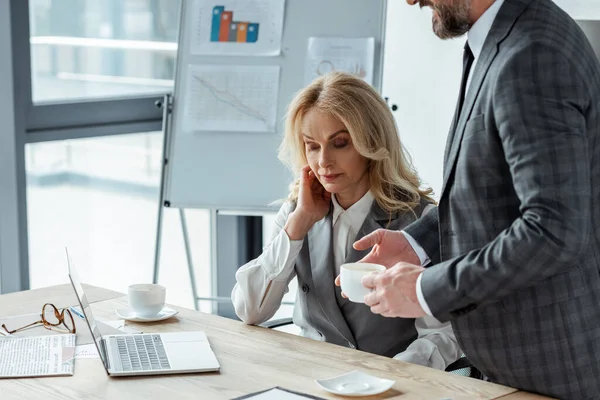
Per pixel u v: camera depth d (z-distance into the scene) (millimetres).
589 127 1381
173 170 3285
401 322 1996
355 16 3201
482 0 1468
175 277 3982
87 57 3461
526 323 1435
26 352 1694
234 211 3258
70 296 2174
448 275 1353
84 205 3578
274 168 3199
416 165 3547
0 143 3172
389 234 1723
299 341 1803
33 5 3215
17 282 3227
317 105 1957
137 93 3688
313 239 2078
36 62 3268
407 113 3559
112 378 1554
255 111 3229
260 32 3264
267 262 2000
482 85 1429
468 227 1476
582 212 1295
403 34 3533
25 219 3246
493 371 1517
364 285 1475
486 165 1430
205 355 1665
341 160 1967
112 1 3525
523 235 1292
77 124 3424
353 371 1568
